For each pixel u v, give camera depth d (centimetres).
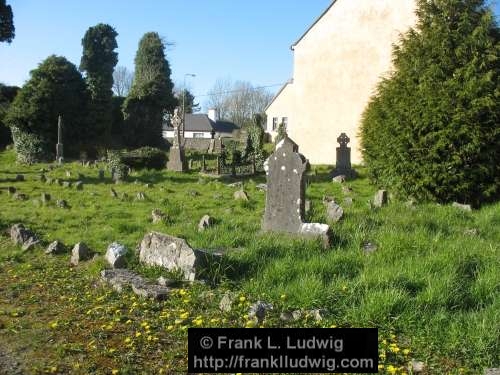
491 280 622
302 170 875
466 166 1242
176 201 1499
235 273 686
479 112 1231
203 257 687
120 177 2186
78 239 980
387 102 1372
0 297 658
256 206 1377
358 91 3122
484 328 502
